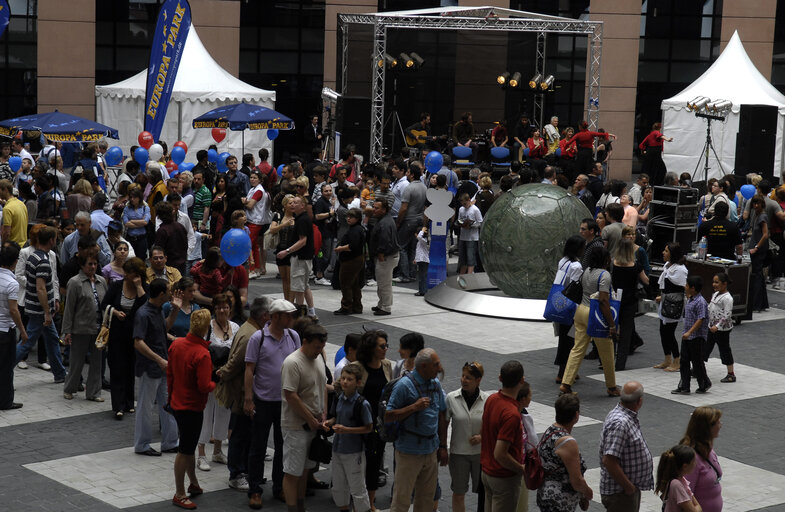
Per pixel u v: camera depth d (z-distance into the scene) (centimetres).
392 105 3456
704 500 780
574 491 759
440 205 1809
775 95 2928
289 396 839
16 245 1148
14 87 3259
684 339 1281
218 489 948
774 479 1010
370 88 3262
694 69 3728
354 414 833
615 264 1380
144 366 1013
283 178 1888
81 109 3291
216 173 2080
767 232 1745
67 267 1242
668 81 3731
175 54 2345
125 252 1205
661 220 1820
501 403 791
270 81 3566
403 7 3522
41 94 3250
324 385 872
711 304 1326
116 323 1118
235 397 927
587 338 1240
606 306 1212
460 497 863
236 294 1050
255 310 926
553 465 755
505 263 1647
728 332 1333
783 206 1964
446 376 1311
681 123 2959
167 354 1032
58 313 1307
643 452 785
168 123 2734
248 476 906
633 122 3581
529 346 1488
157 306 1020
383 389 861
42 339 1331
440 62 3484
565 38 3562
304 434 851
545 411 1194
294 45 3566
